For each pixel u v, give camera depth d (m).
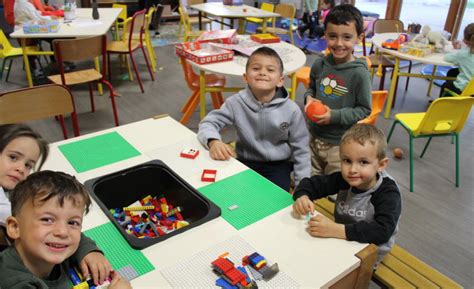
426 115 2.46
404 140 3.38
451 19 5.45
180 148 1.57
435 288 1.32
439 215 2.43
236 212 1.18
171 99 4.11
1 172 1.12
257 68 1.73
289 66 2.65
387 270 1.40
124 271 0.94
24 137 1.15
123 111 3.79
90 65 5.14
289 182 1.86
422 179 2.81
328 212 1.77
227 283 0.90
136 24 4.33
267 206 1.21
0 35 4.04
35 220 0.80
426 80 4.92
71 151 1.51
